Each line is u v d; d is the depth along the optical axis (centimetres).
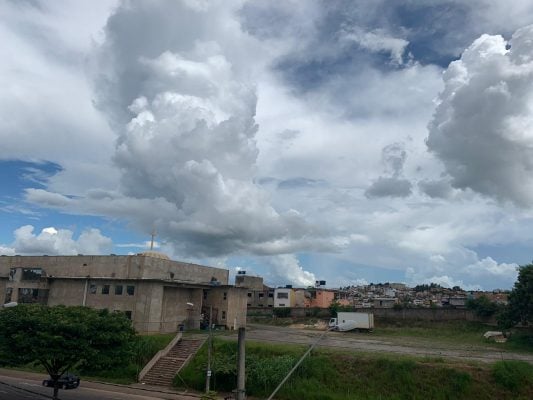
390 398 3941
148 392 4256
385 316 7831
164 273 6331
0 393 3934
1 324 3209
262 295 10556
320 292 10906
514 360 4353
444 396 3888
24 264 6794
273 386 4206
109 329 3431
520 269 6109
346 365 4334
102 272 6191
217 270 7556
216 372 4359
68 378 4316
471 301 7350
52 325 3156
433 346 5453
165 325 6031
